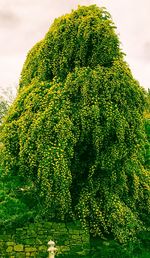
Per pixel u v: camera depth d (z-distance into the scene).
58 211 13.73
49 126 13.04
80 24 14.37
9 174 15.55
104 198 13.86
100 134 13.12
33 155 12.98
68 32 14.52
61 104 13.37
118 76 13.73
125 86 13.77
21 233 13.60
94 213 13.53
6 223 13.54
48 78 15.03
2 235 13.44
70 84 13.59
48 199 12.73
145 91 14.74
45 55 14.91
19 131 13.64
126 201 14.57
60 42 14.64
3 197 15.21
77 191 14.24
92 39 14.26
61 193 12.62
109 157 13.38
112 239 14.16
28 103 13.91
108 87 13.51
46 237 13.77
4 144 13.98
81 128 13.34
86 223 13.53
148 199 15.12
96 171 14.06
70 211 13.25
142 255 13.77
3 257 13.26
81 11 15.09
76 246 13.84
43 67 14.87
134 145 13.94
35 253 13.52
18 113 14.41
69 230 13.99
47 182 12.62
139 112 14.38
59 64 14.54
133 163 14.30
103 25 14.37
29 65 15.84
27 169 13.44
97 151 13.13
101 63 14.23
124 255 13.70
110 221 13.57
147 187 15.25
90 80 13.51
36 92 14.02
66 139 12.84
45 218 13.89
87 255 13.71
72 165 13.98
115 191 14.06
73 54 14.47
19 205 14.88
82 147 13.84
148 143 18.30
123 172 13.98
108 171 13.83
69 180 12.73
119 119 13.27
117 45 14.60
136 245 14.05
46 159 12.67
